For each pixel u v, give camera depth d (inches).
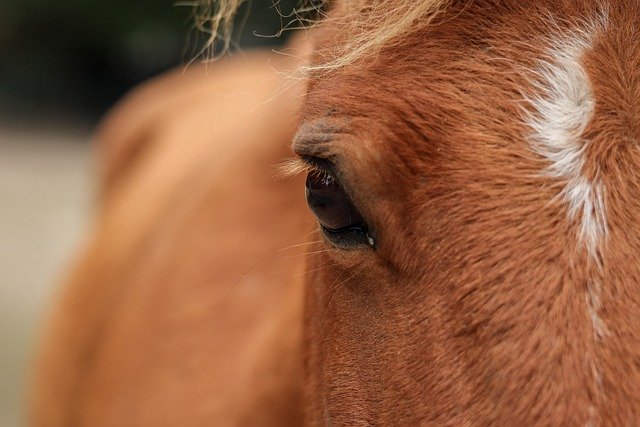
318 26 55.4
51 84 395.2
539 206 50.1
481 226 50.3
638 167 50.2
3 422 126.6
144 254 76.5
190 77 115.6
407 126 51.0
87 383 78.1
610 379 48.9
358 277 52.1
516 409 49.3
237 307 63.8
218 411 61.6
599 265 49.6
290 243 63.1
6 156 299.4
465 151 50.7
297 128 53.4
